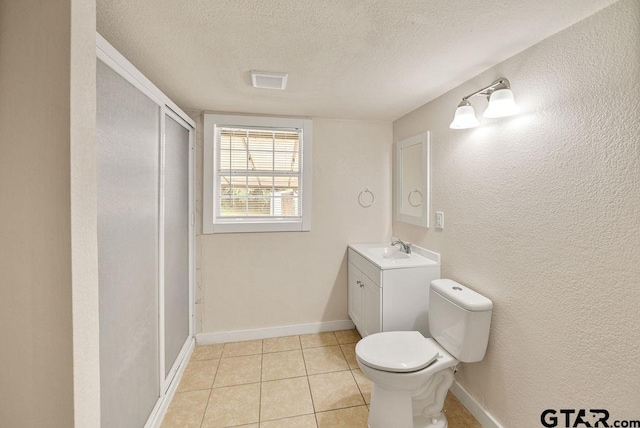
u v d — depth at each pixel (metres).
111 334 1.15
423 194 2.20
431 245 2.13
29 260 0.75
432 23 1.18
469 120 1.53
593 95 1.05
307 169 2.60
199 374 2.07
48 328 0.75
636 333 0.94
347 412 1.71
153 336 1.57
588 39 1.07
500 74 1.50
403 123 2.55
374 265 2.07
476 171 1.66
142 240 1.42
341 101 2.16
